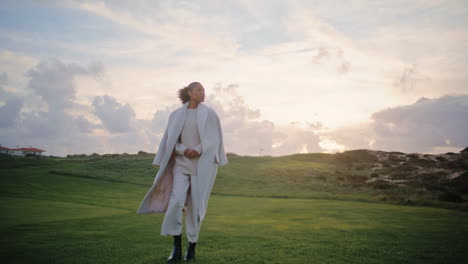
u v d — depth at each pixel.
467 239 5.29
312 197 26.59
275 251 4.16
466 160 50.66
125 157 67.75
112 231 5.88
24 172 40.50
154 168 48.53
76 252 3.93
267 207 14.89
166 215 3.58
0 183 28.70
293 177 48.22
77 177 38.28
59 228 6.20
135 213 10.36
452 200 28.38
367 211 12.22
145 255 3.80
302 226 7.31
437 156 57.38
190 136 3.87
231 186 39.53
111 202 18.97
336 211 12.24
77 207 13.05
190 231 3.69
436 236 5.70
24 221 7.43
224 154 4.10
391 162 57.97
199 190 3.75
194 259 3.62
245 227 7.03
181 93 4.08
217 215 10.61
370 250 4.29
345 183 43.91
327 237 5.48
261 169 52.97
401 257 3.88
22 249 4.10
